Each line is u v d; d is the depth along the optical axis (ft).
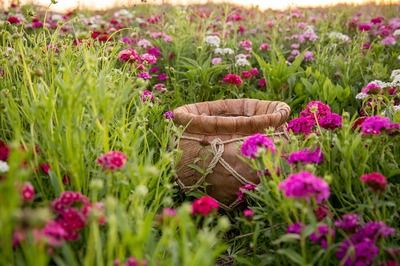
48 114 3.96
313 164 3.97
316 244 3.76
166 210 3.63
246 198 4.92
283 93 7.45
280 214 3.96
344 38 8.89
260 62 7.63
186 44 8.86
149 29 10.75
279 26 10.82
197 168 5.03
